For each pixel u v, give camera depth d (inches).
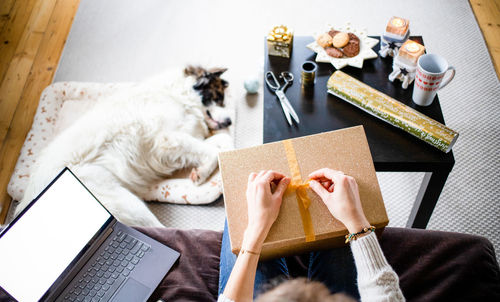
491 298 34.8
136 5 95.5
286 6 90.0
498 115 68.7
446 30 81.0
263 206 33.4
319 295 35.5
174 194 66.2
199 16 91.7
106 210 44.7
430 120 43.9
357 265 31.6
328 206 33.9
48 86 79.1
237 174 37.9
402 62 48.3
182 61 84.7
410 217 56.4
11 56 90.5
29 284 38.4
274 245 34.2
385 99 46.5
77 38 91.7
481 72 74.2
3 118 81.4
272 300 34.9
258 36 86.4
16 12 95.8
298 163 37.9
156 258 41.8
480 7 83.0
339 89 48.7
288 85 52.9
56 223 41.3
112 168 63.8
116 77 84.7
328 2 89.0
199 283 40.7
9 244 38.4
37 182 58.6
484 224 58.8
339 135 39.1
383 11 85.7
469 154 65.3
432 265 38.0
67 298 40.0
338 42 53.0
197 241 43.8
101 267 41.7
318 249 38.7
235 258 38.9
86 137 62.8
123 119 64.9
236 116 76.0
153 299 39.9
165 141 65.5
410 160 44.1
